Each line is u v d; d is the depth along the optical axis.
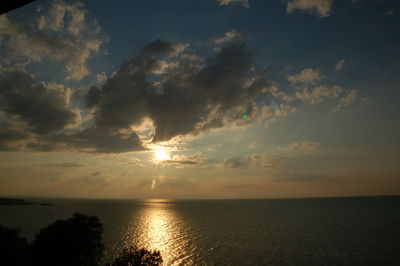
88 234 41.47
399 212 183.62
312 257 63.47
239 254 65.94
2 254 34.00
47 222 126.81
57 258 38.47
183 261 59.97
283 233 98.69
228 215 181.00
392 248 72.56
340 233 98.12
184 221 141.88
